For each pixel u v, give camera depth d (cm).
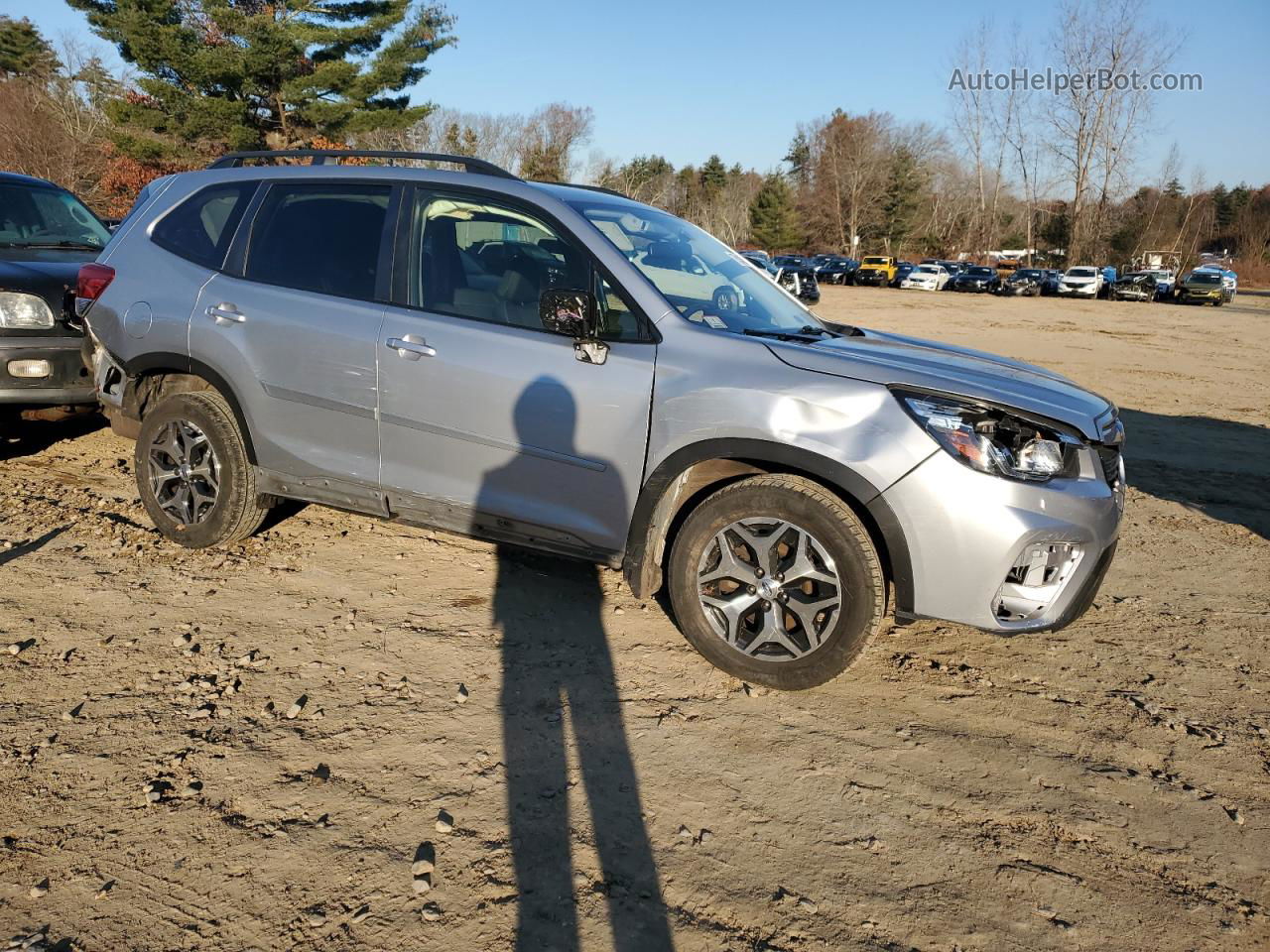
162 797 255
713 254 414
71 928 209
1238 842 264
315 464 392
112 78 4159
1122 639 403
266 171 418
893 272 4928
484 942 211
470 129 6238
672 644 362
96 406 562
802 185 9075
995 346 1845
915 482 295
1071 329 2356
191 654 335
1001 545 293
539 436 344
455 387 354
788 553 319
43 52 4803
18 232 617
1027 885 241
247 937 209
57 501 489
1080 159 6209
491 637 361
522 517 355
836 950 215
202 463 417
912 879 241
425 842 243
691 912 224
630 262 348
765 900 229
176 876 227
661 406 324
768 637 323
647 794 269
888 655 371
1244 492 688
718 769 284
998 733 316
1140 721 330
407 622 369
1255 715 338
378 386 368
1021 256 7894
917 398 302
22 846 234
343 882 227
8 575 393
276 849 237
